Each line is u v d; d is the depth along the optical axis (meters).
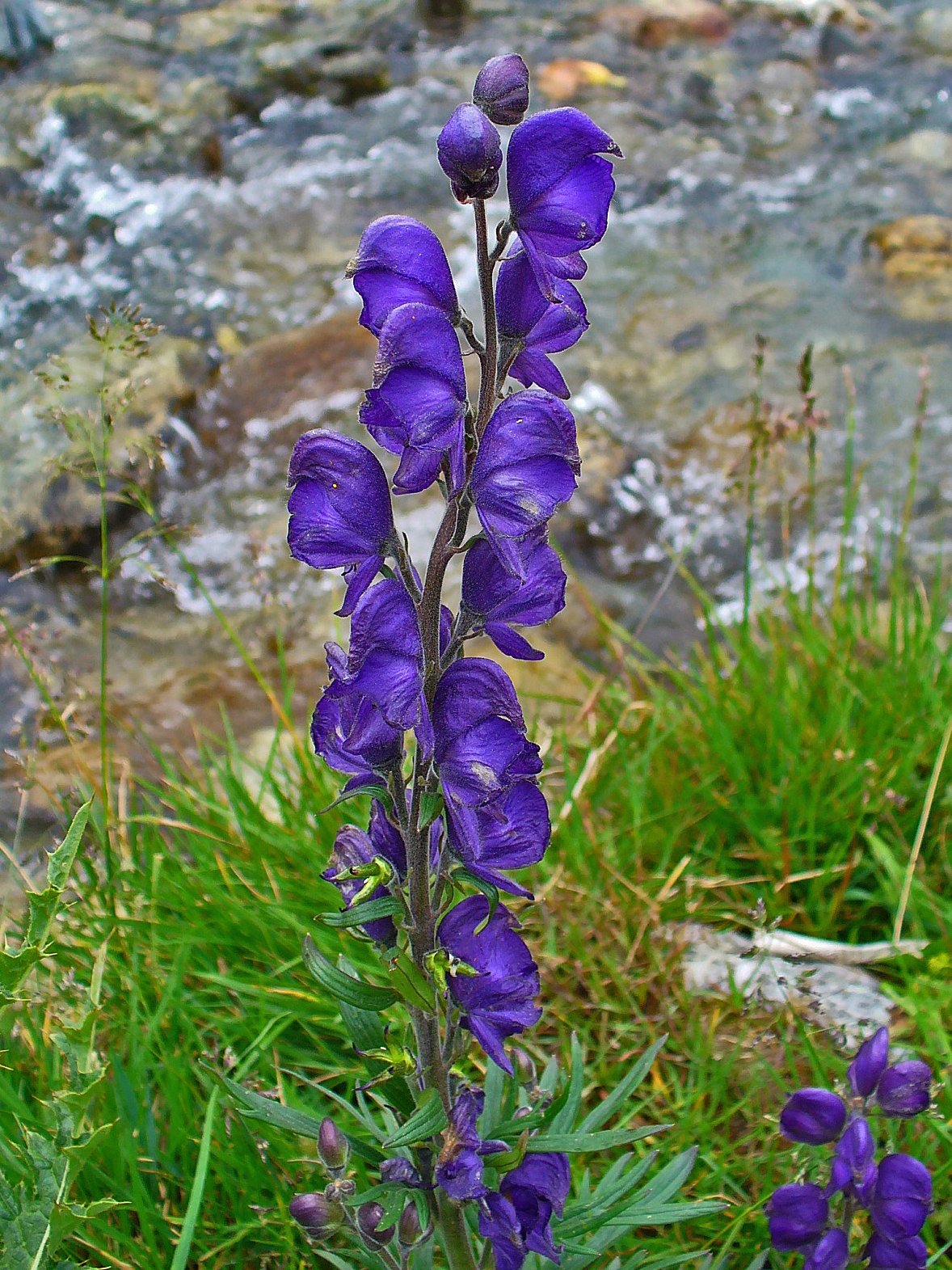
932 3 1.53
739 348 1.04
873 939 0.58
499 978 0.36
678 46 1.46
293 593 0.85
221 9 1.50
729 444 0.95
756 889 0.59
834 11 1.50
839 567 0.71
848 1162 0.40
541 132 0.32
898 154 1.29
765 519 0.89
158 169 1.26
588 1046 0.53
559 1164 0.38
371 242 0.32
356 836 0.37
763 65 1.42
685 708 0.67
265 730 0.73
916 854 0.55
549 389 0.34
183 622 0.82
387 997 0.36
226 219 1.20
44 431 0.92
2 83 1.35
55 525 0.87
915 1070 0.40
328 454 0.34
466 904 0.36
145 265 1.15
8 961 0.40
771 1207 0.42
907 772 0.61
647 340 1.05
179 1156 0.49
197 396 0.99
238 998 0.53
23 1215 0.42
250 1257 0.47
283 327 1.07
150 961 0.54
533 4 1.54
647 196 1.23
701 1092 0.50
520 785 0.36
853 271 1.13
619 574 0.85
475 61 1.43
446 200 1.23
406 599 0.33
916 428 0.72
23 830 0.66
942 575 0.83
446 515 0.34
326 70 1.40
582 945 0.55
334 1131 0.38
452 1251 0.39
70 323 1.07
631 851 0.60
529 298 0.33
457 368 0.32
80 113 1.30
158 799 0.67
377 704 0.33
